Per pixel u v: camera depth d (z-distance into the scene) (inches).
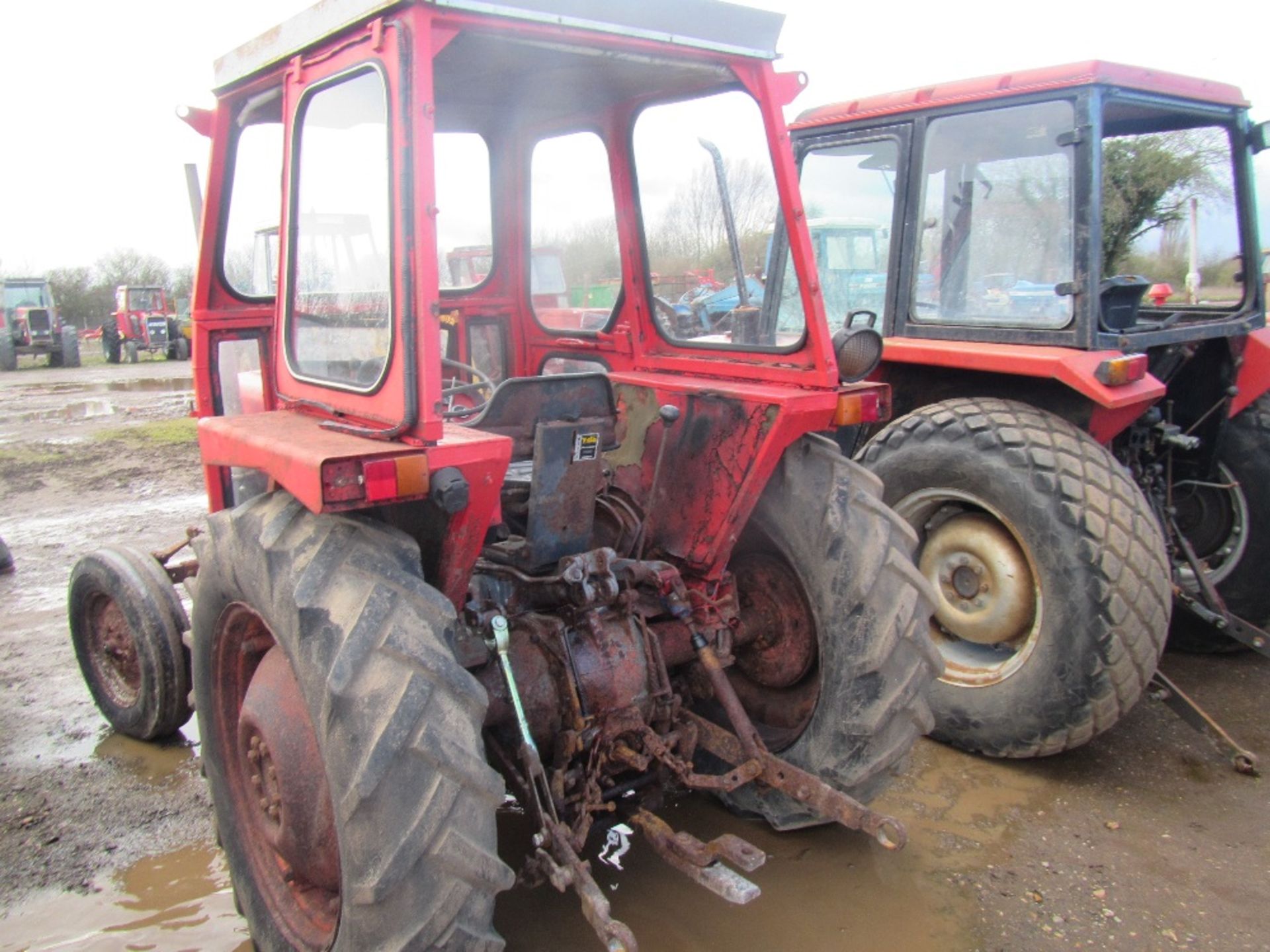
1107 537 130.1
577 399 97.8
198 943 102.6
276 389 109.1
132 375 773.9
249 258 121.4
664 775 108.5
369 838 74.8
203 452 98.0
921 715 106.9
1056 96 144.3
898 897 108.7
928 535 152.6
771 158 109.0
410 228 78.2
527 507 103.7
